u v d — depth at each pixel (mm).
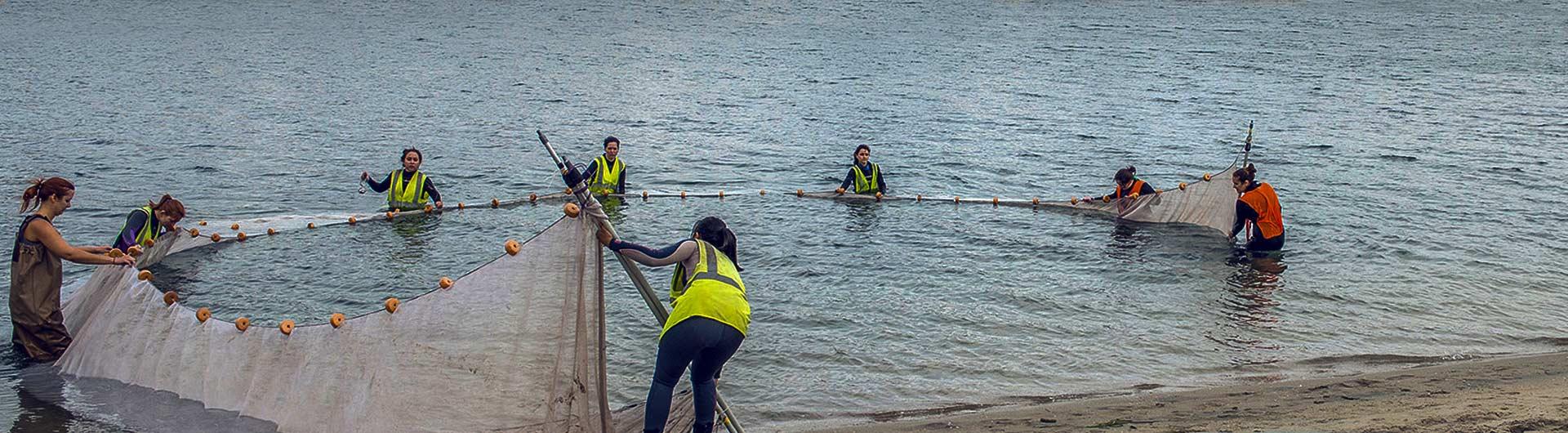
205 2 67688
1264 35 54312
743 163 21766
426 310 7180
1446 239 15023
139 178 19312
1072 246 14539
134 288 9219
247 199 17984
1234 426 7766
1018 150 23422
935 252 14117
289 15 60625
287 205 17625
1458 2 76688
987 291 12375
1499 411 7699
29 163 20438
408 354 7195
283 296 12047
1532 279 12977
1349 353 10305
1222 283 12789
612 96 31812
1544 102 31625
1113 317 11438
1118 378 9633
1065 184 20156
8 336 10078
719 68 39375
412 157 16172
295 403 7602
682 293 7004
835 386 9445
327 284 12500
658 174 20500
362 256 13727
